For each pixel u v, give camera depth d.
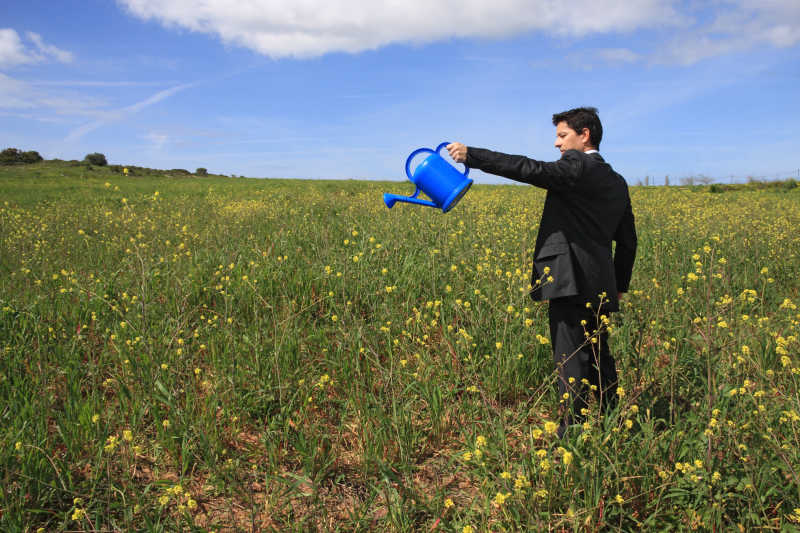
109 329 3.51
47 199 16.56
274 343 3.27
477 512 2.05
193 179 42.59
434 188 2.69
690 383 2.68
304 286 4.46
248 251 5.68
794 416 2.15
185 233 6.97
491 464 2.31
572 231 2.42
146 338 3.18
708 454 1.96
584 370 2.48
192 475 2.35
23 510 1.93
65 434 2.43
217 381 2.95
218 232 6.99
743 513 1.90
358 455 2.52
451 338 3.54
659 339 3.61
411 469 2.32
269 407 2.85
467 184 2.57
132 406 2.73
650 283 4.62
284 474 2.35
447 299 4.20
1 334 3.39
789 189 27.05
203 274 4.79
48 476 2.18
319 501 2.18
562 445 2.14
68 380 2.88
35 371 3.04
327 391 3.10
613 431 2.23
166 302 4.14
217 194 18.72
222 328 3.64
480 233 6.86
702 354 2.89
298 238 6.59
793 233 7.44
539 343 3.21
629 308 3.81
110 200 15.70
